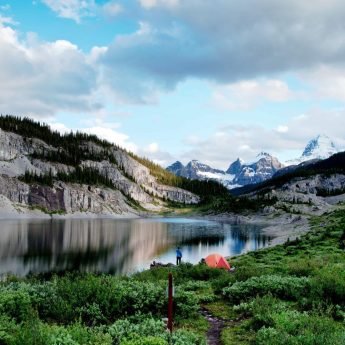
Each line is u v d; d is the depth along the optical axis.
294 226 126.94
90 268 53.69
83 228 136.62
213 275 25.42
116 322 11.64
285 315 12.45
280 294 16.59
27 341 8.76
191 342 10.30
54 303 13.40
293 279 17.92
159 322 11.21
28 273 48.62
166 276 26.06
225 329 12.69
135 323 12.88
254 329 12.30
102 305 13.52
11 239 89.62
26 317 11.52
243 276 20.98
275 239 90.25
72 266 55.31
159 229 139.25
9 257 62.41
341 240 44.22
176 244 88.00
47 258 62.38
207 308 15.87
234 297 17.05
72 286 14.66
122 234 113.38
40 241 87.12
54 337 9.19
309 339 9.74
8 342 8.76
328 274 17.53
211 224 174.00
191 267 29.80
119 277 25.11
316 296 14.77
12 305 12.62
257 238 103.81
